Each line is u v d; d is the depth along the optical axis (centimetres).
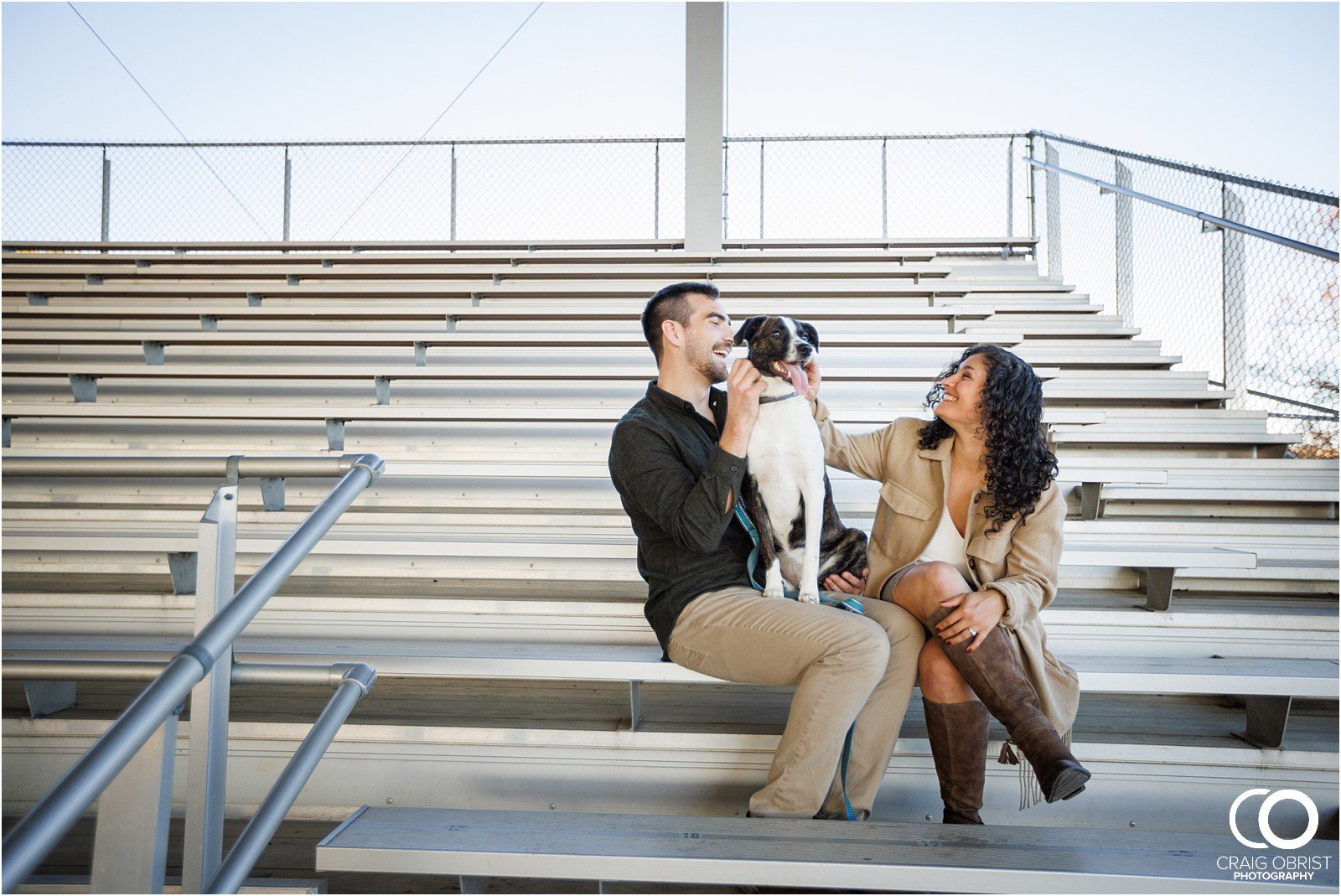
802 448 186
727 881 138
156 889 110
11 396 384
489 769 191
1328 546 258
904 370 342
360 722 194
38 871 163
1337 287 338
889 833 150
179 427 338
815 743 158
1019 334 374
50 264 552
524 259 545
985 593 165
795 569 193
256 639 221
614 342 384
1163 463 305
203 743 126
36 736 191
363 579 251
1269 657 214
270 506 258
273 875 164
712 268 505
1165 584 221
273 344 393
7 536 224
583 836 149
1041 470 178
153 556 242
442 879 170
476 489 310
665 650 186
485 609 221
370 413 319
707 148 565
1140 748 186
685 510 168
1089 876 136
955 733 166
